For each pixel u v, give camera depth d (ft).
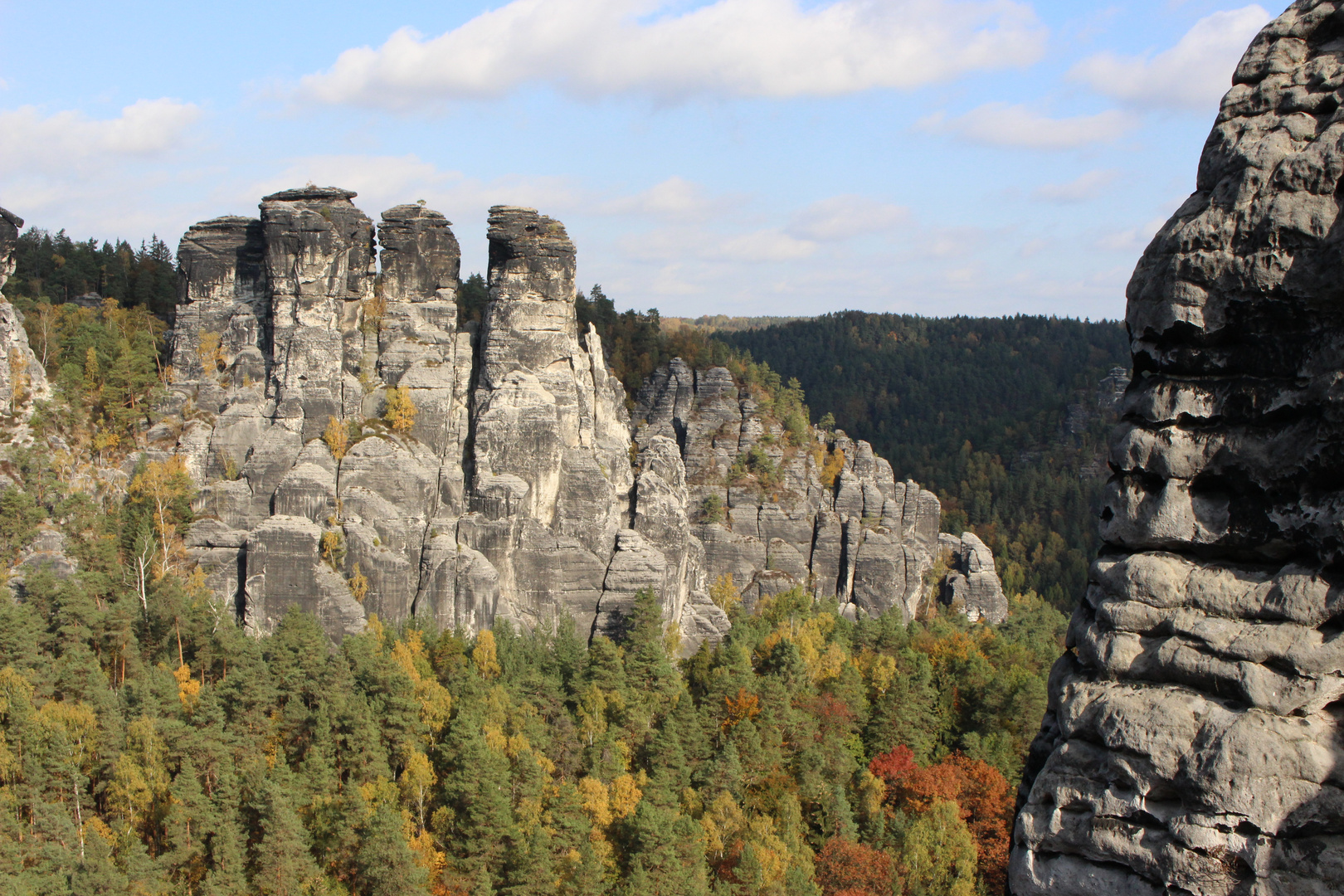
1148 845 56.90
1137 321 63.31
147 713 303.89
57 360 570.05
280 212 552.41
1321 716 54.80
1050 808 61.16
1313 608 55.52
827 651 447.83
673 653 519.60
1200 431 60.54
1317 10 60.44
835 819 309.22
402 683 322.14
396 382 561.02
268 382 555.69
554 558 530.68
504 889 256.32
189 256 588.09
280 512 506.89
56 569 449.48
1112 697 59.98
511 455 539.29
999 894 293.02
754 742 335.47
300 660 360.69
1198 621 58.54
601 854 276.62
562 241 560.61
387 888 247.29
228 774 273.33
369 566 498.69
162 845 269.64
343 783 297.53
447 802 288.10
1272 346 58.49
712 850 289.74
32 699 312.50
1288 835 53.98
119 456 529.45
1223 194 59.77
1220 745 55.21
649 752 333.62
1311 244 55.93
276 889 247.50
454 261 583.17
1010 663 474.08
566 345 562.66
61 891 234.79
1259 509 58.59
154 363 590.96
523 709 348.79
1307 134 58.03
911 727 364.79
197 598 417.69
